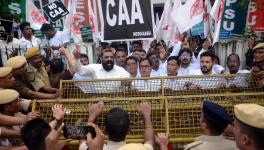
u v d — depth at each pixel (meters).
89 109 4.28
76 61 5.97
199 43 9.91
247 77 4.93
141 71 6.34
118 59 7.17
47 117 4.39
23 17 8.98
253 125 2.39
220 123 3.26
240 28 7.84
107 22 7.56
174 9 9.45
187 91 4.87
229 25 7.84
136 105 4.39
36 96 5.12
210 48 8.90
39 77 5.55
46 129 3.17
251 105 2.53
